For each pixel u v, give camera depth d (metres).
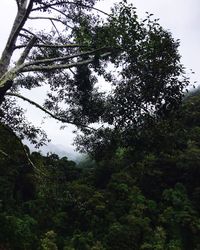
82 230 62.06
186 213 65.25
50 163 15.55
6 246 25.48
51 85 14.17
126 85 11.11
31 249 32.84
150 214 67.38
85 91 13.84
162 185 74.12
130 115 11.22
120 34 10.52
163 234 61.16
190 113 76.94
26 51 10.80
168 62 10.56
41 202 57.22
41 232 55.56
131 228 60.06
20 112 13.55
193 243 62.78
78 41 11.28
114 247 57.00
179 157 75.25
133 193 70.06
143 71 10.78
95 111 13.36
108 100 12.55
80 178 76.19
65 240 57.06
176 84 10.73
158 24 10.55
